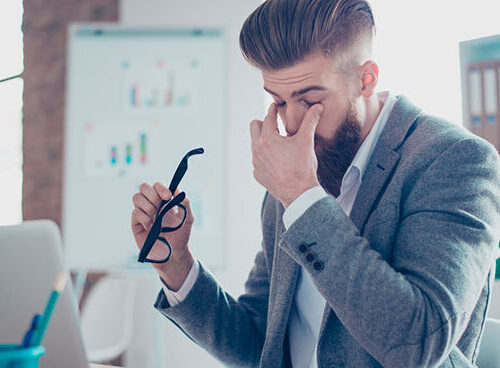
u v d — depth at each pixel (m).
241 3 2.64
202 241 2.13
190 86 2.19
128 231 2.15
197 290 1.07
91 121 2.21
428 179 0.87
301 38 0.89
